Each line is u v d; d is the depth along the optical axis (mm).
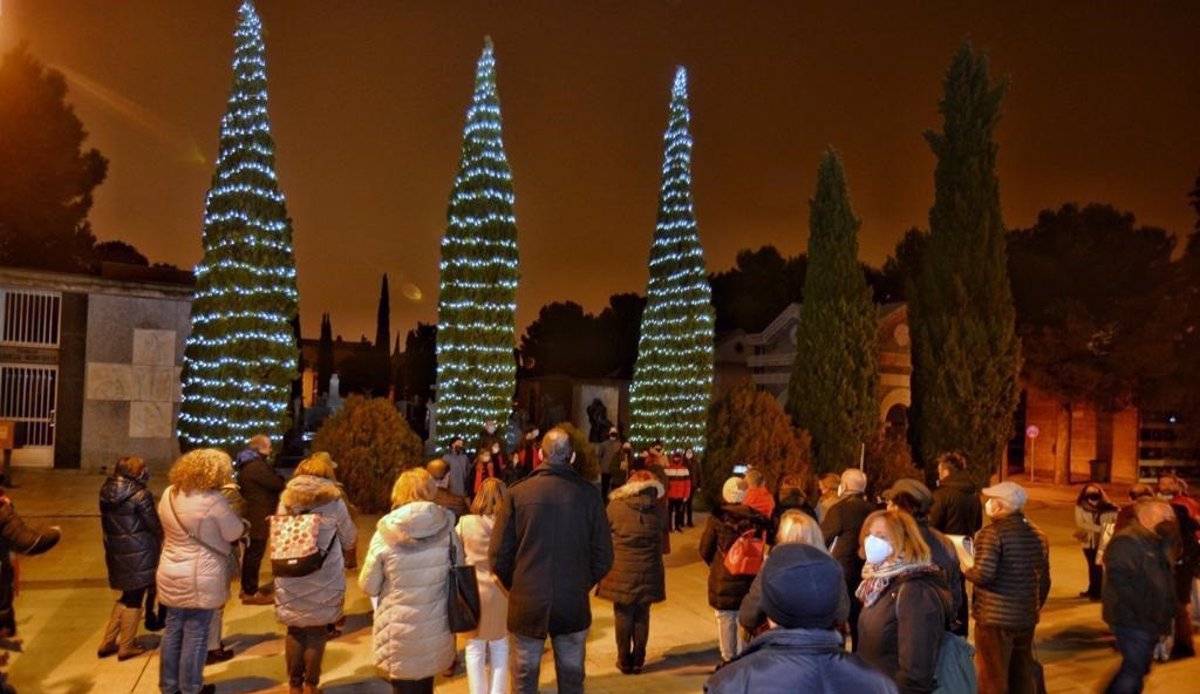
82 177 35875
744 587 7148
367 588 5461
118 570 7371
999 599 5801
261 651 7961
